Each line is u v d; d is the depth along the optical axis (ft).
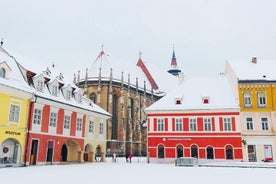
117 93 235.40
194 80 168.96
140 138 244.01
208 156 142.31
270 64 158.20
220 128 143.23
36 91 114.11
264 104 143.13
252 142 139.64
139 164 131.54
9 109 99.55
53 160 119.65
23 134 104.99
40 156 112.78
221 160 139.54
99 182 55.52
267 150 138.31
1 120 95.81
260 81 143.54
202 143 143.95
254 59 161.99
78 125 137.69
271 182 56.34
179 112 150.10
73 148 139.85
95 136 150.92
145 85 265.75
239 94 144.15
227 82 166.71
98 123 154.92
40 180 57.36
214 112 145.59
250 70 152.66
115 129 229.66
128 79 242.78
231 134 141.18
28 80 115.03
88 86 231.91
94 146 149.38
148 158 148.36
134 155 237.25
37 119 112.88
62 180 58.08
